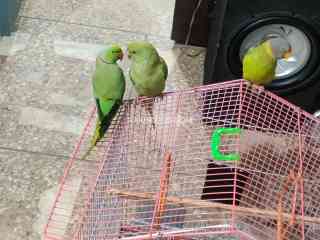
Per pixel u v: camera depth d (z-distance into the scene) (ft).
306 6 4.22
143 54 3.40
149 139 3.86
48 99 4.89
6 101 4.83
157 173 3.75
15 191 4.15
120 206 3.23
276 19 4.28
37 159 4.40
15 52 5.27
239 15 4.27
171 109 3.96
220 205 3.05
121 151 3.48
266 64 3.53
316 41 4.42
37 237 3.88
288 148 3.75
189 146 3.93
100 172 3.29
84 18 5.67
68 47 5.37
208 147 3.93
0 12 5.18
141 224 3.23
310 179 3.65
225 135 3.49
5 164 4.33
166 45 5.51
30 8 5.69
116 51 3.31
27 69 5.13
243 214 3.04
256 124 3.93
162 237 2.98
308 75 4.59
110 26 5.62
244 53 4.48
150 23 5.71
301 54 4.53
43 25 5.55
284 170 3.75
